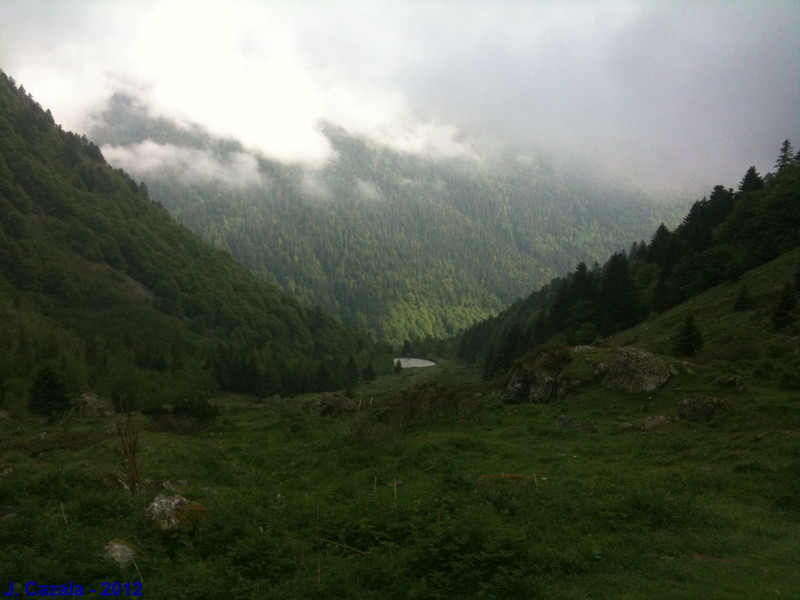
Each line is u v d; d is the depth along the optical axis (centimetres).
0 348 7538
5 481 1477
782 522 1367
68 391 4925
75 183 18838
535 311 16138
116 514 1283
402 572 932
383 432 2778
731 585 960
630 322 7831
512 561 973
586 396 3791
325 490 1725
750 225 7600
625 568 1043
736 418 2547
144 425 3881
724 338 4991
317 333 19400
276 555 981
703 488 1670
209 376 9944
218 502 1317
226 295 18012
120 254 16862
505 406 4275
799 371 3219
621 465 2072
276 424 4094
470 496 1470
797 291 5219
